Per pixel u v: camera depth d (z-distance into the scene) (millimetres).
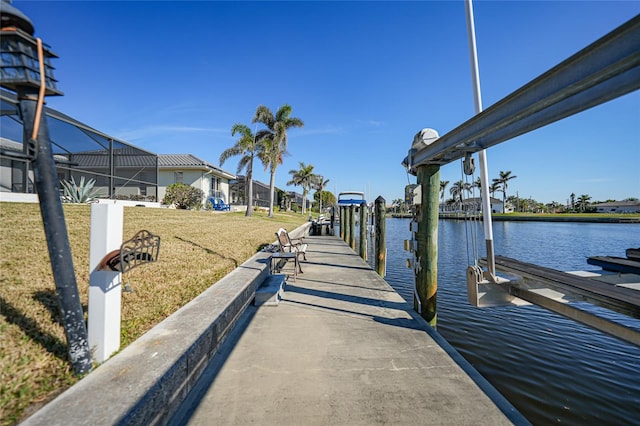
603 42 1771
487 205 4129
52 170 2033
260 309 4879
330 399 2539
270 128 25344
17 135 8688
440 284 9773
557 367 4746
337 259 9938
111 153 12555
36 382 2039
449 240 22656
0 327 2443
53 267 2105
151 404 1979
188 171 23781
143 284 4285
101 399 1896
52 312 2861
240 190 36312
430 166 4660
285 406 2436
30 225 5586
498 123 2770
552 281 3330
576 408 3756
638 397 3988
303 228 19094
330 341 3699
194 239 8211
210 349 3137
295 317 4516
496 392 2672
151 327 3162
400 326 4199
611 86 2000
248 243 9484
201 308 3631
